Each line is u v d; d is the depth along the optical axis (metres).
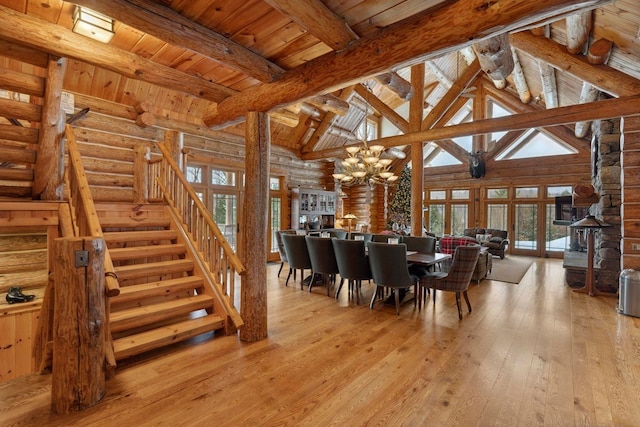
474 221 10.86
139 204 4.16
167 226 4.27
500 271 6.98
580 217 8.00
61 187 3.55
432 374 2.54
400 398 2.22
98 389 2.16
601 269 5.14
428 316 3.95
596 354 2.88
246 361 2.75
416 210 7.14
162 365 2.67
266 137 3.31
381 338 3.25
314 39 2.61
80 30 2.44
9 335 3.35
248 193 3.22
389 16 2.21
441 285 3.99
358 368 2.63
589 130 8.50
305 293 5.03
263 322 3.24
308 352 2.92
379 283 4.15
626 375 2.51
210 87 3.41
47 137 3.21
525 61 6.83
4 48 2.71
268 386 2.37
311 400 2.20
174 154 4.98
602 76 4.61
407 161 11.67
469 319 3.84
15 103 3.02
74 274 2.04
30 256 3.89
